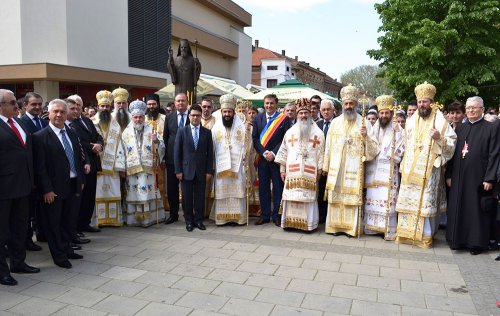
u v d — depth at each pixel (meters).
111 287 4.66
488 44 17.09
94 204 6.68
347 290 4.56
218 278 4.89
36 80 17.61
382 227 6.41
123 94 7.21
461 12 16.59
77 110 6.29
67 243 5.53
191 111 6.84
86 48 18.58
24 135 4.91
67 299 4.37
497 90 18.02
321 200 7.52
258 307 4.18
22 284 4.73
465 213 5.80
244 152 7.12
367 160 6.39
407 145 6.17
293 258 5.54
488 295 4.46
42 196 5.16
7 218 4.74
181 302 4.30
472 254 5.76
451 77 17.56
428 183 5.92
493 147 5.63
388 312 4.08
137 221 7.12
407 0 17.72
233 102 7.11
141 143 7.05
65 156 5.30
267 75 57.12
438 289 4.59
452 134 5.85
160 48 24.22
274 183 7.21
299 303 4.26
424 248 6.02
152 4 23.28
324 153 6.72
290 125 7.28
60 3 17.38
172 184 7.34
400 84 18.41
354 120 6.57
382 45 18.64
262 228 7.05
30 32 17.45
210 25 32.81
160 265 5.30
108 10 19.78
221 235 6.61
